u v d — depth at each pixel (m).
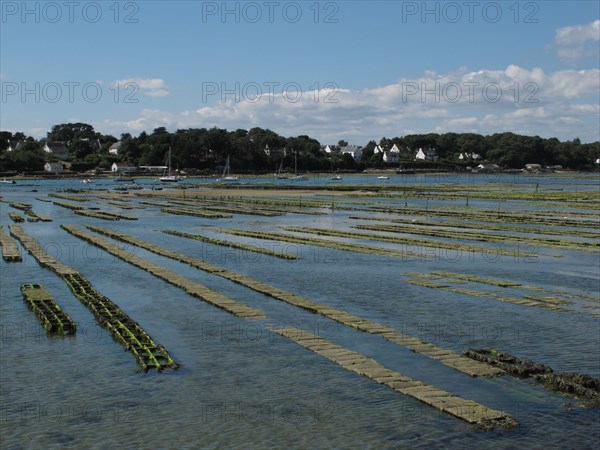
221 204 130.75
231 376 27.58
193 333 33.84
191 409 24.45
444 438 22.06
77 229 83.56
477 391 25.81
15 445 21.81
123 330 33.69
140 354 30.06
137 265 54.19
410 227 84.75
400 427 22.84
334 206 123.62
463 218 98.06
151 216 104.69
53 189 189.12
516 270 52.75
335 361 29.05
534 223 89.94
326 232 78.81
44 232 81.75
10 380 27.12
